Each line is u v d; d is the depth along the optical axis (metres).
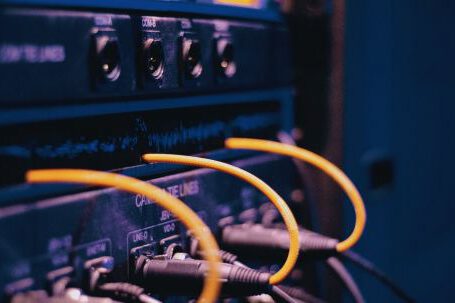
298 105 0.73
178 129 0.55
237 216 0.61
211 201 0.58
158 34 0.51
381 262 0.85
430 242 0.99
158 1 0.51
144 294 0.46
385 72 0.84
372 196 0.82
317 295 0.72
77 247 0.45
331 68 0.71
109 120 0.48
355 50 0.77
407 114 0.90
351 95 0.77
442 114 1.00
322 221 0.72
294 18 0.72
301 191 0.70
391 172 0.87
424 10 0.93
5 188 0.41
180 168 0.55
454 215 1.06
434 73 0.97
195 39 0.55
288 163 0.69
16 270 0.41
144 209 0.51
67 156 0.45
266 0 0.70
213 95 0.59
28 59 0.41
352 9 0.76
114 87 0.47
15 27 0.40
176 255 0.51
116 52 0.47
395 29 0.86
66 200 0.44
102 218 0.47
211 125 0.59
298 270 0.71
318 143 0.73
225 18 0.60
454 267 1.06
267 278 0.48
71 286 0.44
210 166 0.52
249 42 0.63
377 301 0.85
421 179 0.95
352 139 0.78
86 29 0.45
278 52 0.68
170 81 0.53
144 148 0.52
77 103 0.45
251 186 0.63
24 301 0.41
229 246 0.59
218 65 0.58
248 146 0.61
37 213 0.42
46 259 0.43
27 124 0.42
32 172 0.42
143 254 0.50
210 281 0.43
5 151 0.41
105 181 0.43
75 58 0.44
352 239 0.57
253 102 0.65
